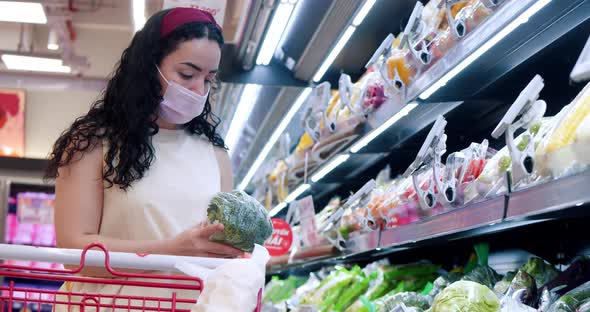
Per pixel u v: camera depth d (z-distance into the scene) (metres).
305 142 3.86
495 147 2.85
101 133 1.86
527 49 2.15
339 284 3.34
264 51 3.61
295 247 3.84
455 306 1.75
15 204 9.07
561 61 2.31
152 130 1.88
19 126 8.53
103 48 7.07
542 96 2.52
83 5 5.70
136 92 1.84
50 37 5.87
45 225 9.11
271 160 5.10
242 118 4.79
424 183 2.28
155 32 1.85
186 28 1.82
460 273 2.66
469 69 2.33
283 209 5.62
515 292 1.97
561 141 1.48
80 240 1.72
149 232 1.83
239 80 3.85
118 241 1.68
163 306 1.76
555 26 1.98
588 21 2.00
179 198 1.87
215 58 1.87
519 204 1.59
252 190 6.88
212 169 1.98
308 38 3.42
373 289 3.12
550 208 1.46
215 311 1.14
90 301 1.73
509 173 1.66
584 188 1.36
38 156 8.84
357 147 3.21
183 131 2.00
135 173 1.84
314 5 3.10
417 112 2.82
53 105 8.53
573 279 1.98
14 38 6.45
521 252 2.75
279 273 6.08
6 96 8.38
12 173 8.73
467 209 1.85
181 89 1.84
